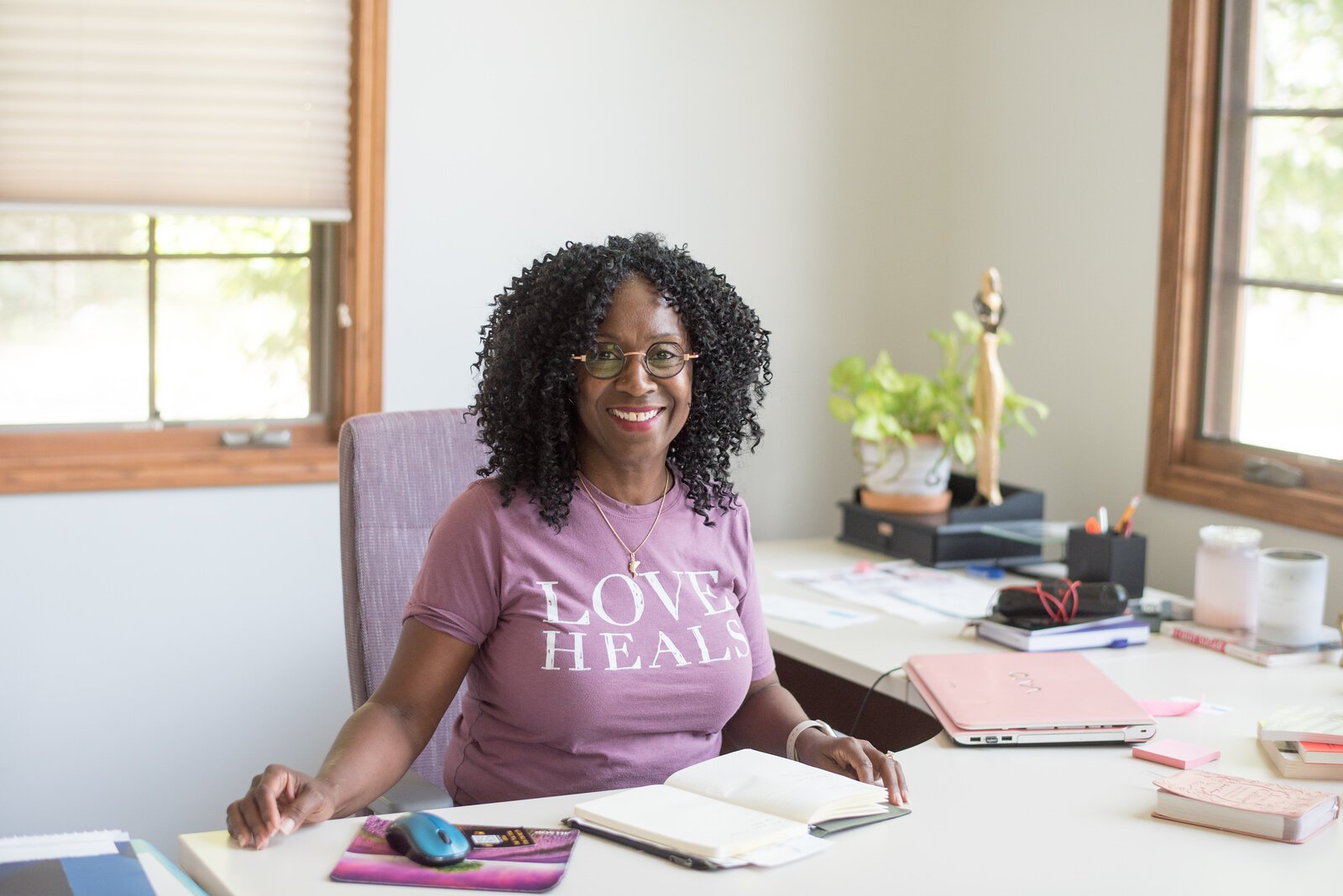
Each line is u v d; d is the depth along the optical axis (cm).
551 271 169
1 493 265
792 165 332
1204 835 146
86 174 270
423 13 290
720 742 178
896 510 293
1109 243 308
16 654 271
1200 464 294
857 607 246
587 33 306
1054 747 175
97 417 285
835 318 342
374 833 141
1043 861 138
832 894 129
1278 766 168
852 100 337
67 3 265
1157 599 247
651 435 167
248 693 291
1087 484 317
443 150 295
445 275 298
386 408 297
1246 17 285
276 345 298
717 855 133
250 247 293
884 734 283
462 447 203
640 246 172
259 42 278
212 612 286
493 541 164
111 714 279
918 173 347
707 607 171
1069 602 225
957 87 345
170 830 287
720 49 320
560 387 166
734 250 328
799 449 343
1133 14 299
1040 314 327
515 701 163
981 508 282
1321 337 272
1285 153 279
